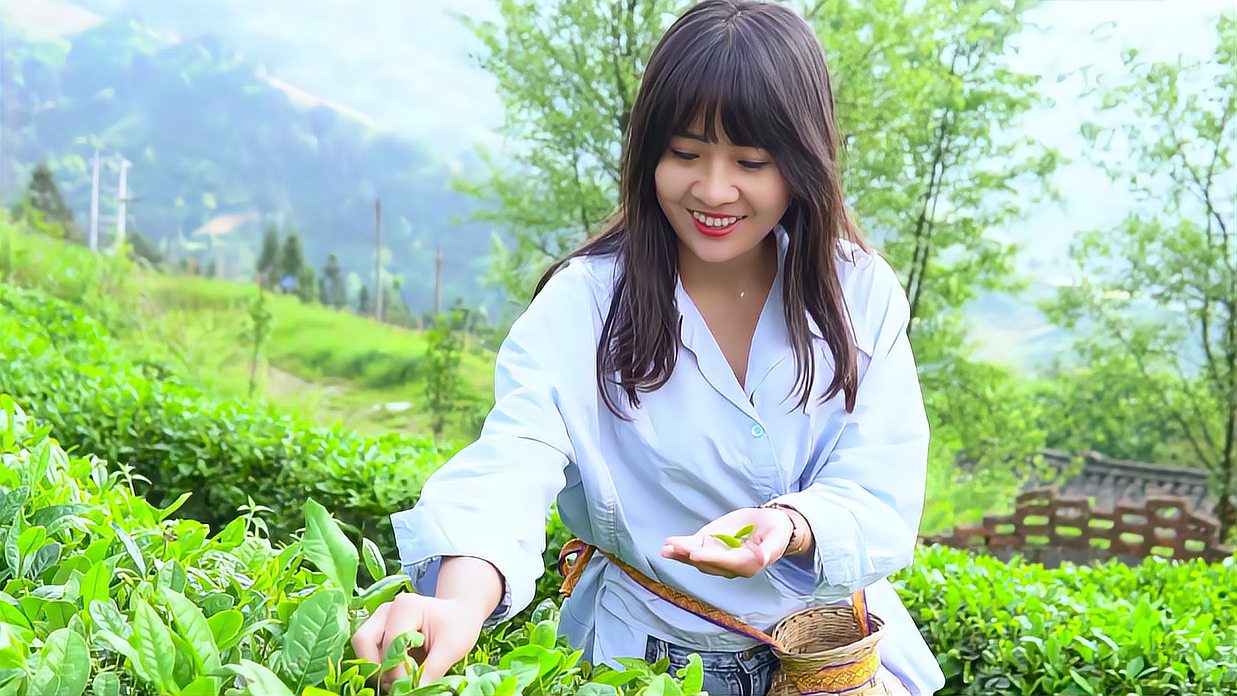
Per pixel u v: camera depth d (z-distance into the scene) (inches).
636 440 58.8
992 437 398.9
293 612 45.7
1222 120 382.3
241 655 42.8
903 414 60.7
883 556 56.1
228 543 62.9
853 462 58.7
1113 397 447.5
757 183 55.6
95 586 46.7
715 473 58.9
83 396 184.9
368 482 173.2
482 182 384.5
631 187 57.9
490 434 53.3
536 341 57.3
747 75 53.6
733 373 60.1
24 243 629.0
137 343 581.3
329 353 751.1
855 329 61.1
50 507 57.9
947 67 350.9
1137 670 113.0
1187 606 155.8
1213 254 393.4
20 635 41.6
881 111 319.3
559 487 54.0
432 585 49.0
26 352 196.2
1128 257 404.8
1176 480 509.4
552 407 55.8
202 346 617.6
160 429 181.0
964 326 406.0
